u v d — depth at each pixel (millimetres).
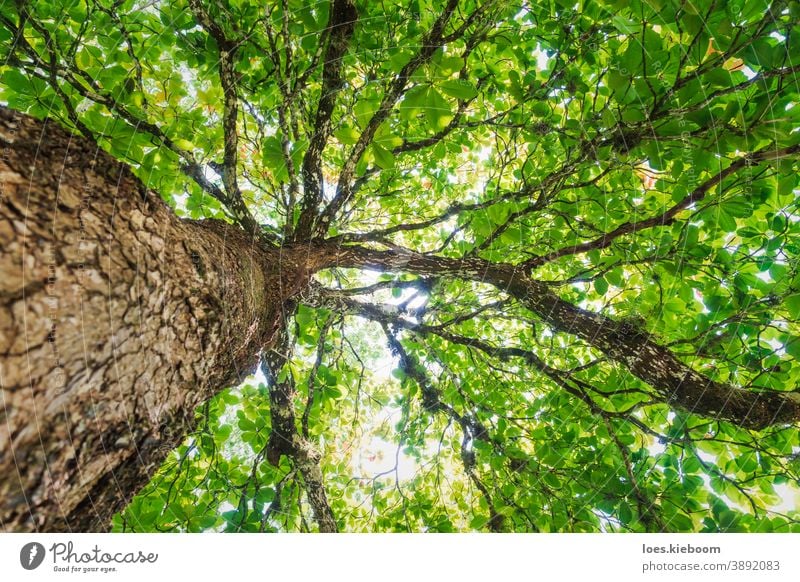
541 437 3305
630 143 2266
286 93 2580
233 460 3529
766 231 2512
